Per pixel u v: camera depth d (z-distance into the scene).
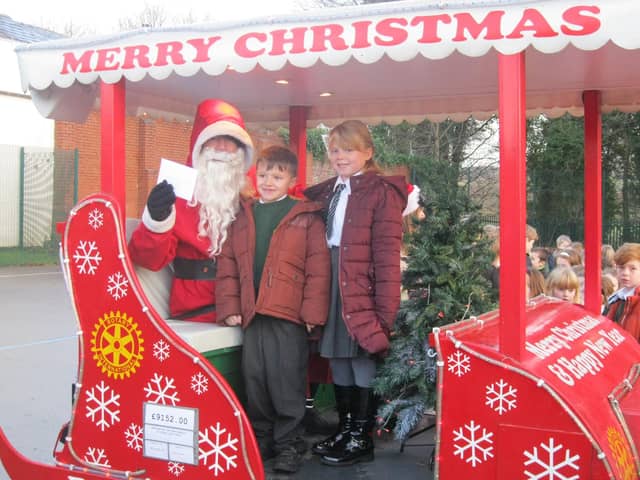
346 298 3.33
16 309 10.09
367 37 2.55
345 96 4.43
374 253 3.35
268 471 3.36
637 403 2.86
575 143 15.18
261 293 3.32
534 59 3.40
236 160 3.62
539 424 2.38
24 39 17.48
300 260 3.40
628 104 4.49
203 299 3.57
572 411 2.33
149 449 2.95
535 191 15.62
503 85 2.43
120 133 3.11
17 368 6.74
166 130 14.76
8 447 3.27
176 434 2.89
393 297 3.30
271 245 3.38
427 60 3.44
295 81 3.98
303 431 3.74
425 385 3.35
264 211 3.53
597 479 2.31
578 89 4.21
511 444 2.42
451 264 3.39
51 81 3.12
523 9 2.35
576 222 15.16
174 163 3.24
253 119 5.22
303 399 3.45
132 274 2.96
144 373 2.95
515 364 2.41
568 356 2.88
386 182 3.43
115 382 3.01
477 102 4.60
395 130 15.77
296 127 4.86
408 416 3.34
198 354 2.84
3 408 5.52
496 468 2.44
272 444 3.47
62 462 3.13
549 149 15.38
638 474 2.58
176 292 3.63
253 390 3.40
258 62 2.71
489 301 3.53
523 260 2.43
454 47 2.43
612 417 2.60
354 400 3.58
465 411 2.49
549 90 4.25
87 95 3.73
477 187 12.71
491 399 2.45
